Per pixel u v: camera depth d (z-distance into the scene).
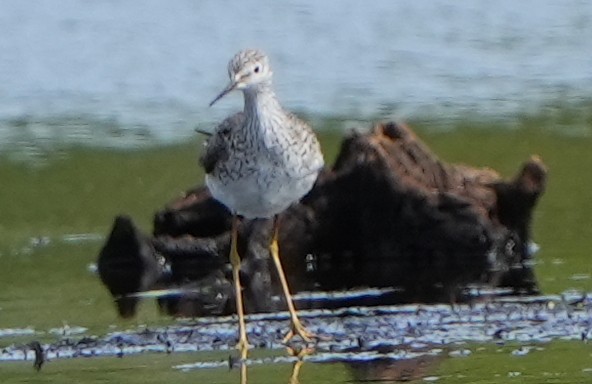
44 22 26.66
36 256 17.31
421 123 21.88
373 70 24.42
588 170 19.81
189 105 22.72
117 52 25.28
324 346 13.23
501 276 16.06
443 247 17.05
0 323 14.38
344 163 17.38
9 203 19.36
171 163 20.44
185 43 25.83
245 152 13.69
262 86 13.57
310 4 28.02
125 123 22.00
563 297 14.75
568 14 27.19
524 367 12.27
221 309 14.96
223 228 17.22
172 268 16.88
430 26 26.75
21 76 24.06
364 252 17.31
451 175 17.38
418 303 14.84
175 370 12.51
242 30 26.48
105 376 12.34
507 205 17.17
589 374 12.02
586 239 17.34
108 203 19.19
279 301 15.23
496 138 21.17
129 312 14.85
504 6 27.92
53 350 13.23
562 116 22.02
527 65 24.45
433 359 12.64
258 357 12.91
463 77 23.98
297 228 17.20
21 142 21.28
